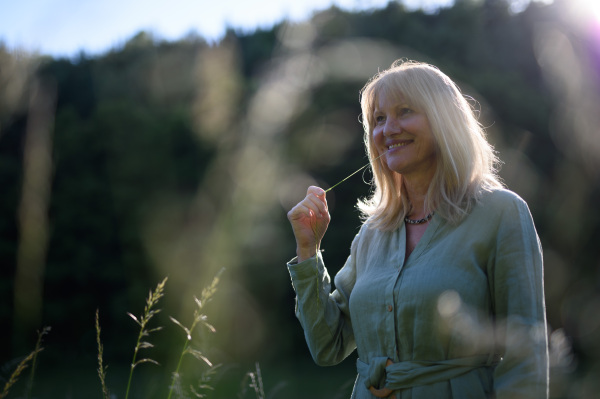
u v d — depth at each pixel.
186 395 2.15
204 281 8.40
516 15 17.39
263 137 6.60
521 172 14.09
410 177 1.76
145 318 1.81
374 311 1.66
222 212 7.70
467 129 1.68
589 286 7.78
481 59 17.22
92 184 16.73
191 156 14.82
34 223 2.04
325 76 12.98
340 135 14.71
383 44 16.12
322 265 1.90
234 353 12.60
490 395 1.51
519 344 1.46
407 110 1.73
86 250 17.03
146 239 14.94
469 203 1.61
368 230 1.85
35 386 9.99
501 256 1.54
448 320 1.51
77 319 16.61
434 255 1.59
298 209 1.88
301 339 15.32
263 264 13.57
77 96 15.98
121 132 15.42
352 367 14.06
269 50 13.91
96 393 9.36
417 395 1.53
